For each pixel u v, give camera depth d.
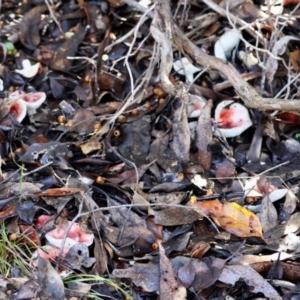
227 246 1.72
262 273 1.70
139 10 2.07
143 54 2.04
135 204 1.73
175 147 1.87
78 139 1.90
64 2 2.17
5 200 1.75
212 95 1.96
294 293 1.67
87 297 1.67
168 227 1.75
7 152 1.87
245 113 1.91
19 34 2.09
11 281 1.66
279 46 1.94
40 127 1.93
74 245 1.71
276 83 1.99
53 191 1.76
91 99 1.96
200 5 2.14
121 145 1.89
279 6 2.12
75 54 2.07
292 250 1.72
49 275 1.65
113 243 1.73
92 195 1.79
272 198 1.79
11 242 1.71
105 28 2.11
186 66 1.98
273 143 1.90
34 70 2.01
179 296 1.65
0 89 1.98
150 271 1.68
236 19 1.99
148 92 1.96
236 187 1.82
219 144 1.89
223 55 2.02
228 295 1.67
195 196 1.80
